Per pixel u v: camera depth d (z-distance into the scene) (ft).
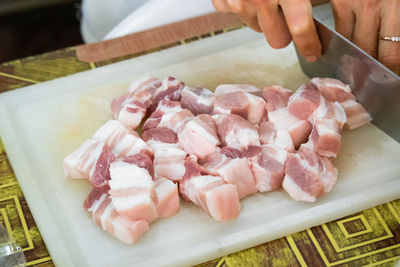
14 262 2.08
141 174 2.16
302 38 2.35
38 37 4.41
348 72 2.40
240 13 2.40
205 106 2.40
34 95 2.57
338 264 2.08
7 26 4.47
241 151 2.28
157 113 2.41
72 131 2.46
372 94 2.35
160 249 2.12
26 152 2.39
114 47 2.72
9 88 2.59
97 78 2.62
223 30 2.78
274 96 2.39
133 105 2.40
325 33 2.39
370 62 2.29
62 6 4.56
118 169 2.18
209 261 2.11
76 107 2.53
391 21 2.33
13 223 2.20
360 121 2.41
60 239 2.15
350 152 2.34
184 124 2.35
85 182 2.30
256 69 2.64
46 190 2.28
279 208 2.20
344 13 2.41
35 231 2.18
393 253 2.10
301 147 2.29
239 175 2.20
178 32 2.76
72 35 4.44
